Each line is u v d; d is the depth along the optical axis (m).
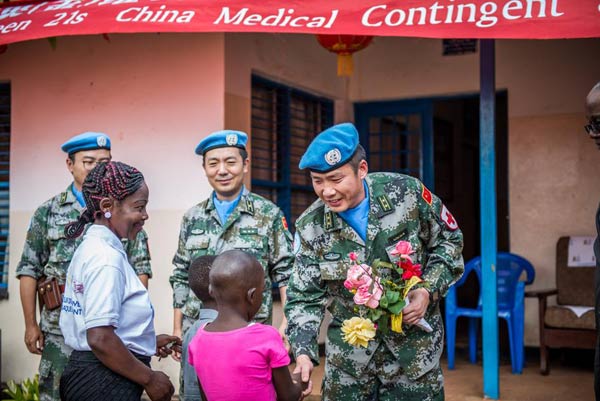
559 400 5.18
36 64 6.23
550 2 3.92
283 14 4.43
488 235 5.06
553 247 6.82
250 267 2.64
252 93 6.39
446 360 6.70
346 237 3.10
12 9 5.35
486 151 5.03
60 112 6.14
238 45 5.91
